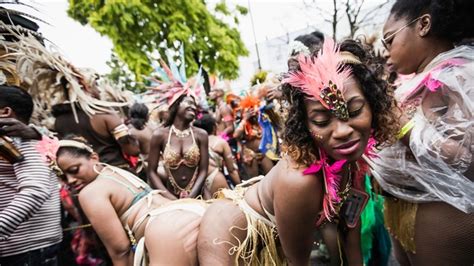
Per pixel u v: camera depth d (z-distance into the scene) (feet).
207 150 10.00
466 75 3.98
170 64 9.72
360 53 3.64
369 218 6.73
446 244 4.55
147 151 13.06
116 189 6.07
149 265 5.13
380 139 3.87
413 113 4.47
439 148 4.09
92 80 10.05
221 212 4.75
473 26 4.24
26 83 8.57
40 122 9.24
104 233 5.76
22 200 5.80
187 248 5.00
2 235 5.63
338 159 3.55
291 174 3.79
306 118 3.61
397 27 4.72
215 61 38.78
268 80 13.01
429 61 4.59
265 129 13.07
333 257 6.39
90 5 33.71
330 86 3.25
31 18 7.48
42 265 6.64
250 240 4.58
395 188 4.96
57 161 6.27
